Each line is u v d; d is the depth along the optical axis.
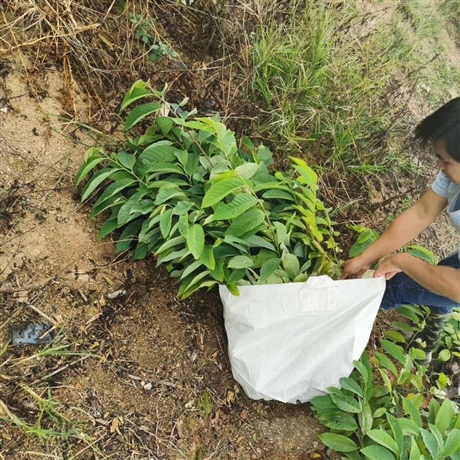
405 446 1.58
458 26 3.70
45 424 1.38
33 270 1.54
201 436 1.60
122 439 1.46
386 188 2.48
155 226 1.64
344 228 2.24
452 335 2.16
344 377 1.64
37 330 1.48
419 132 1.32
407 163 2.58
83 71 1.81
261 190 1.82
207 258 1.54
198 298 1.78
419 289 1.75
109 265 1.66
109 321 1.60
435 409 1.76
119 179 1.66
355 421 1.66
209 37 2.17
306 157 2.25
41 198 1.61
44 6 1.74
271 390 1.63
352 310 1.58
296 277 1.66
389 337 2.05
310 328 1.59
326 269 1.77
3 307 1.46
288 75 2.21
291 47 2.25
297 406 1.77
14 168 1.59
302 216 1.82
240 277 1.59
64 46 1.76
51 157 1.67
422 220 1.66
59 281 1.56
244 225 1.58
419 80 2.95
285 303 1.57
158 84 2.00
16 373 1.41
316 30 2.37
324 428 1.75
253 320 1.60
